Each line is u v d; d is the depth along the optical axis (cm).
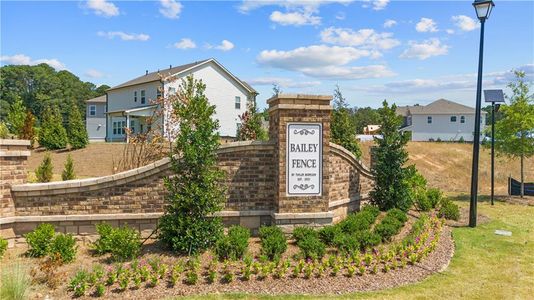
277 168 930
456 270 765
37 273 677
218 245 762
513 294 650
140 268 676
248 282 653
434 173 2947
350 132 1969
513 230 1123
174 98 1565
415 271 738
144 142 1661
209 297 599
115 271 670
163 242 814
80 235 877
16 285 580
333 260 722
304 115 925
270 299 598
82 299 585
